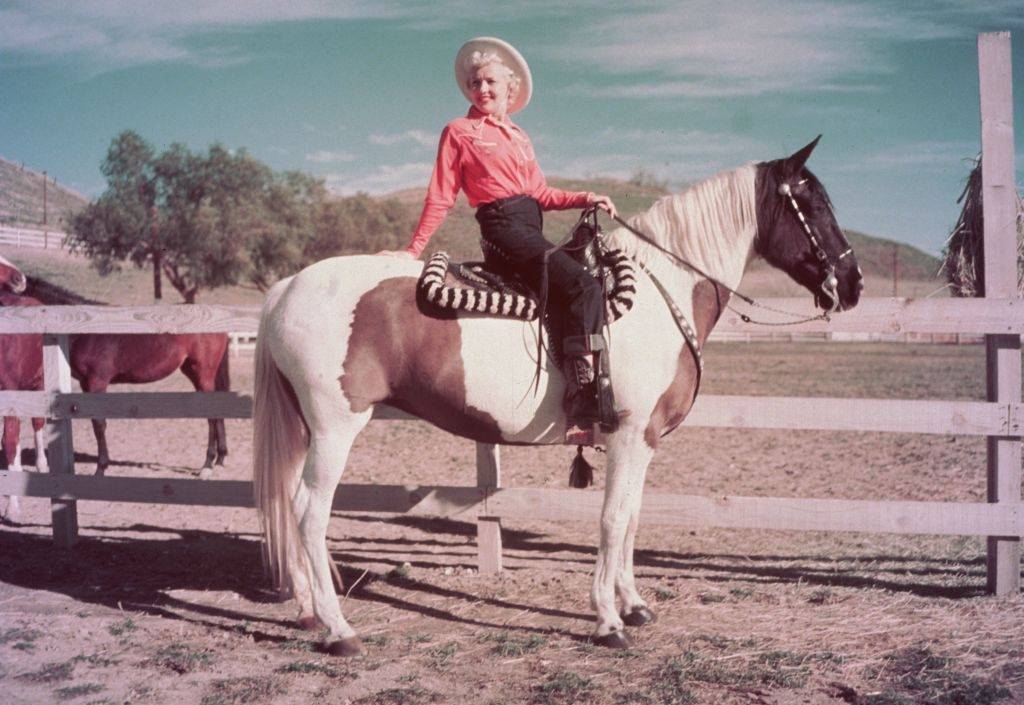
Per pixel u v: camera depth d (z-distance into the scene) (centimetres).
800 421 498
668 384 407
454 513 532
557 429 412
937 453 970
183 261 4250
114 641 418
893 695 349
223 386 902
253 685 362
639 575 526
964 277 512
